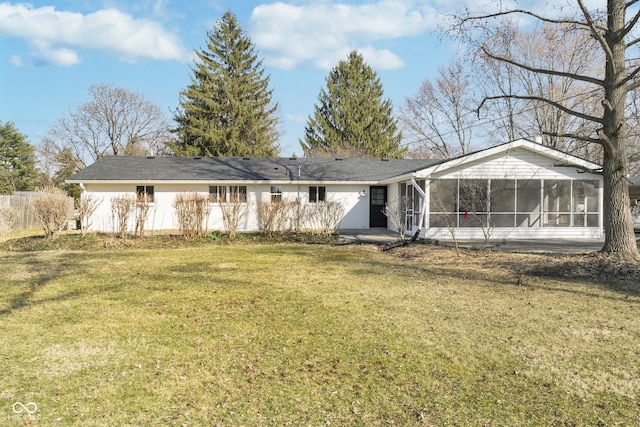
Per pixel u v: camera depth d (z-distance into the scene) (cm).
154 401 392
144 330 592
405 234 1989
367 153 4141
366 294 809
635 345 537
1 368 461
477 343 543
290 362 482
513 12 1159
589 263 1032
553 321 636
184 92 3803
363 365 475
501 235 1822
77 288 862
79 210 1745
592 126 2662
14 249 1506
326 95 4412
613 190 1069
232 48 4047
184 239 1736
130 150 4550
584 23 1058
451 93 3834
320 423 356
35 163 4978
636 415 372
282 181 2258
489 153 1759
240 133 3847
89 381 431
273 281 938
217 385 425
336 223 1914
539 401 396
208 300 762
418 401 395
